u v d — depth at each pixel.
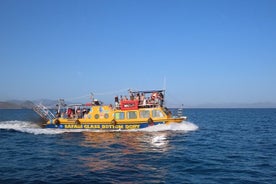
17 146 24.75
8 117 74.75
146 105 33.25
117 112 33.22
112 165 17.28
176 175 15.17
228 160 18.97
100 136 29.80
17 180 14.07
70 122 34.47
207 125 50.59
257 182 14.06
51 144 25.67
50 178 14.44
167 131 32.72
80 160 18.70
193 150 22.61
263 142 27.88
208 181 14.17
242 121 64.25
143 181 14.05
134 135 30.03
